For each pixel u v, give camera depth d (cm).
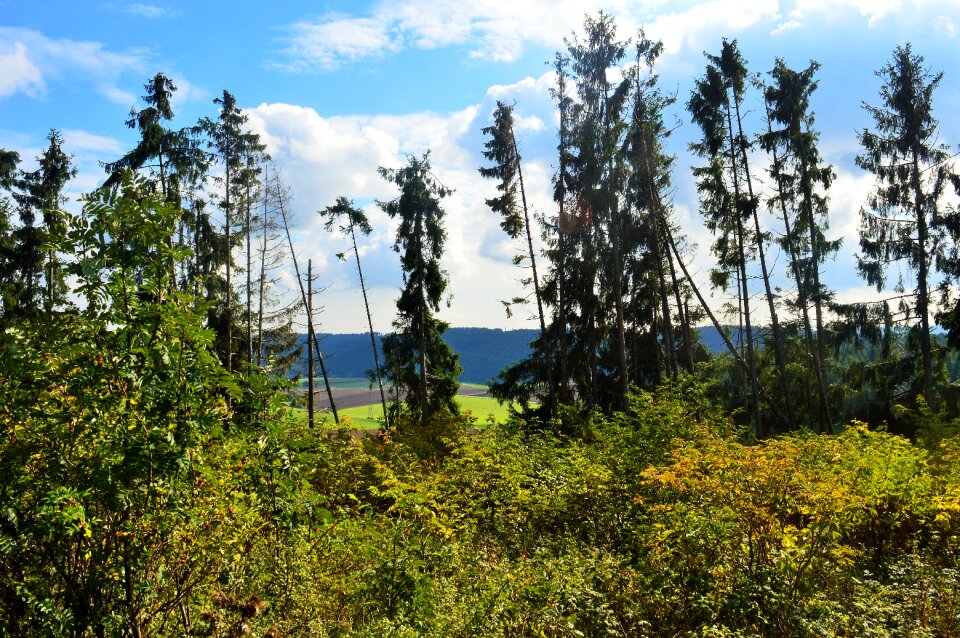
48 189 3052
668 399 1414
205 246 3116
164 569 437
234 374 467
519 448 1428
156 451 402
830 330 2456
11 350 383
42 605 379
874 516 896
